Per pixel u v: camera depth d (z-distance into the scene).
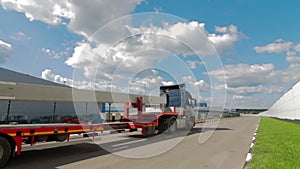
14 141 5.98
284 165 5.88
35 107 18.09
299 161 6.33
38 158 6.79
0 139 5.70
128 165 6.17
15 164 6.09
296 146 8.95
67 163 6.27
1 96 5.95
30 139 6.40
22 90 6.40
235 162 6.59
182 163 6.45
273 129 18.03
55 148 8.41
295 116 30.08
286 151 7.87
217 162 6.58
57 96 7.30
